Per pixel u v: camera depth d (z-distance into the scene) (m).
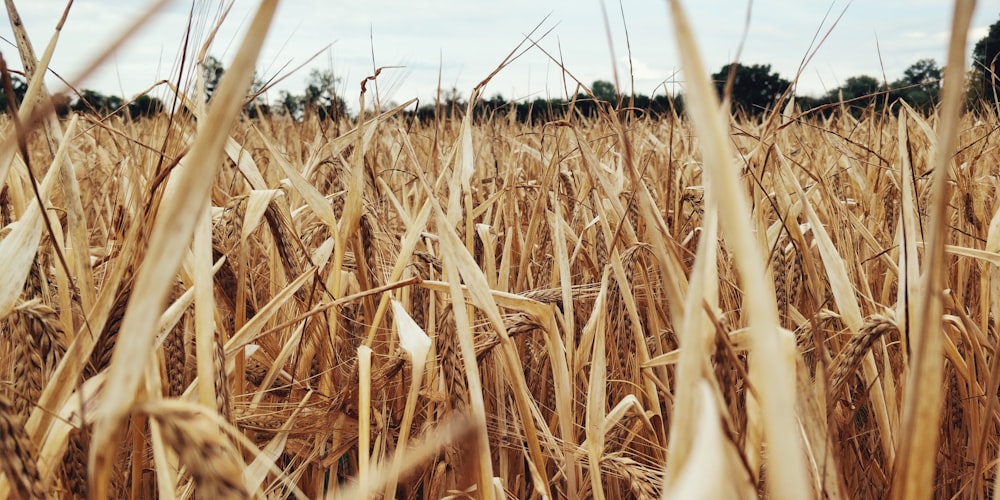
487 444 1.47
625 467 1.68
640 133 4.33
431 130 5.24
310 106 5.33
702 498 0.45
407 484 1.97
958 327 1.78
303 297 2.14
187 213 0.57
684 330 0.76
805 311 2.24
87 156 4.27
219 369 1.25
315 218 3.00
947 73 0.61
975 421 2.20
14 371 1.26
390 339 2.34
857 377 2.35
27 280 1.42
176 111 1.50
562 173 3.50
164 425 0.62
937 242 0.69
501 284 2.64
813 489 1.23
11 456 0.87
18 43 1.27
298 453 2.07
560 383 1.90
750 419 1.07
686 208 3.10
